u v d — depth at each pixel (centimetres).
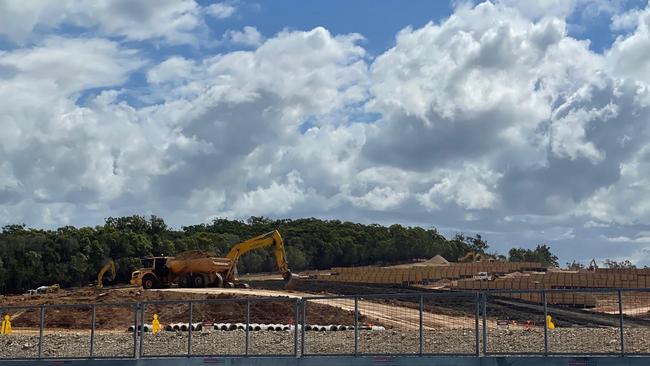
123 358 2439
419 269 10694
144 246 12925
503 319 4738
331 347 2722
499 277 11112
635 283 8281
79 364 2480
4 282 11112
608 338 2703
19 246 11369
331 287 9262
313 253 16238
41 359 2519
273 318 5038
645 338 2691
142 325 2459
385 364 2236
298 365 2294
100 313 5334
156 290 7006
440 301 5431
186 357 2386
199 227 17625
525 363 2152
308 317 4916
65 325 5084
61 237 11906
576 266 13638
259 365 2330
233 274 7888
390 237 18400
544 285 8719
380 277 10888
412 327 4366
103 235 12444
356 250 16925
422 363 2208
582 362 2117
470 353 2200
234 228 17650
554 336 2809
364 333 3112
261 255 14975
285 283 8000
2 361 2533
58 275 11581
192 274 7569
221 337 3120
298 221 18112
